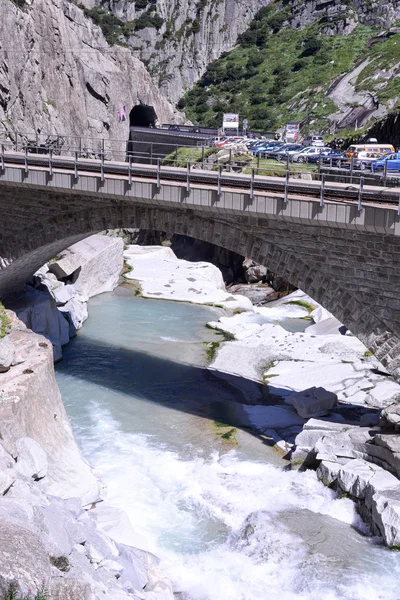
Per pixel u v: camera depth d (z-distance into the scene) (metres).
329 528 30.23
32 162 45.59
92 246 65.31
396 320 33.34
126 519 28.31
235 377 46.34
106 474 33.88
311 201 32.56
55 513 22.48
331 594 26.20
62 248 48.12
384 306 33.50
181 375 47.00
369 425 36.34
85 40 110.25
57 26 99.00
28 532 19.47
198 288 69.12
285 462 35.75
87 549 22.42
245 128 108.25
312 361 47.78
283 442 37.50
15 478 23.72
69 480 29.58
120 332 55.66
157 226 39.38
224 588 26.38
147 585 23.84
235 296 67.56
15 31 87.69
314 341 51.34
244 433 38.72
